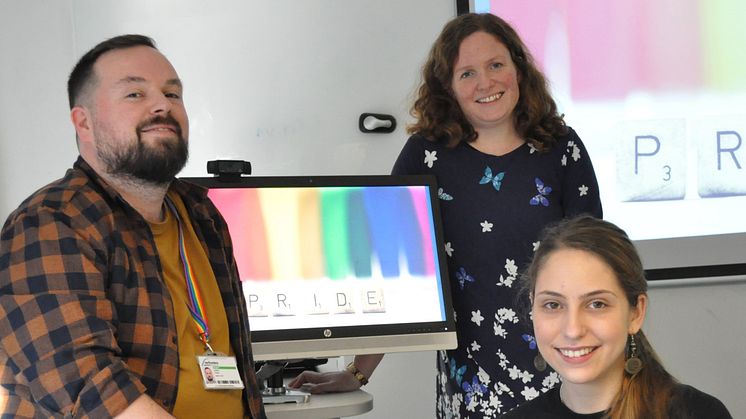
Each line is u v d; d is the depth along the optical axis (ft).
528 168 9.11
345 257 8.58
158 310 6.16
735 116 13.48
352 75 12.84
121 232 6.13
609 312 5.93
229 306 6.89
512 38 9.20
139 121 6.29
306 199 8.59
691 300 13.38
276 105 12.73
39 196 6.00
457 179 9.16
